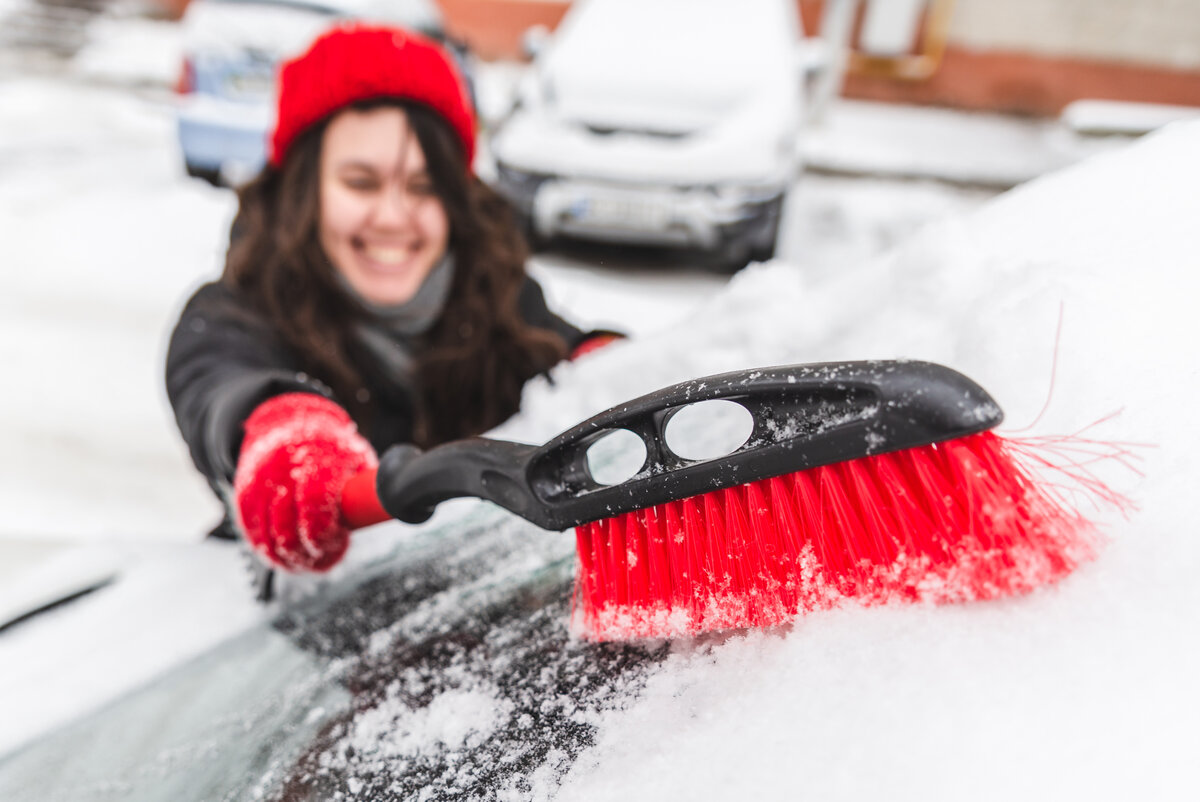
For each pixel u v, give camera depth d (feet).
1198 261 1.76
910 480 1.43
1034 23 25.75
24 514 6.50
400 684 1.81
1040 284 1.81
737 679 1.39
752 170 11.46
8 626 2.57
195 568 2.79
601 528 1.70
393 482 2.04
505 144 11.95
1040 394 1.61
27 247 11.48
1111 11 25.44
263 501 2.28
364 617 2.22
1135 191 2.16
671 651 1.57
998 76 26.35
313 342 3.84
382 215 3.90
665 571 1.62
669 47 12.94
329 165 3.87
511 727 1.53
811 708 1.23
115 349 9.19
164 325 9.81
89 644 2.39
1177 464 1.37
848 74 26.50
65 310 9.94
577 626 1.77
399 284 4.07
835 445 1.39
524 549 2.30
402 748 1.58
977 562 1.30
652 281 11.77
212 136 13.38
